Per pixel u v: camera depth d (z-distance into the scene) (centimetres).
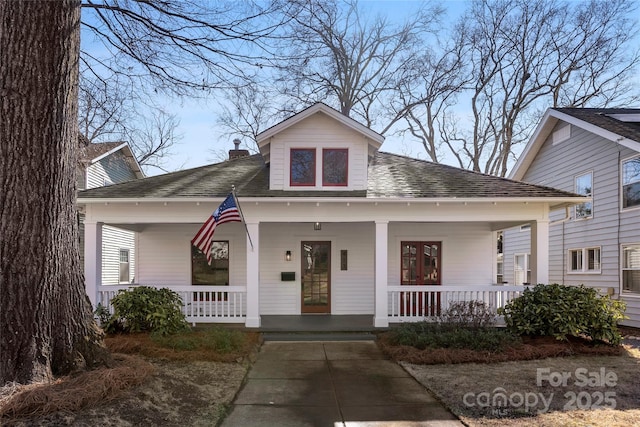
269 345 904
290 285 1248
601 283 1307
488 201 995
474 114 2494
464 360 742
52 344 523
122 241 1819
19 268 501
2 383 478
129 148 1980
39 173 512
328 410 530
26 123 505
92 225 1029
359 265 1253
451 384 619
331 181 1076
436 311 1025
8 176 504
